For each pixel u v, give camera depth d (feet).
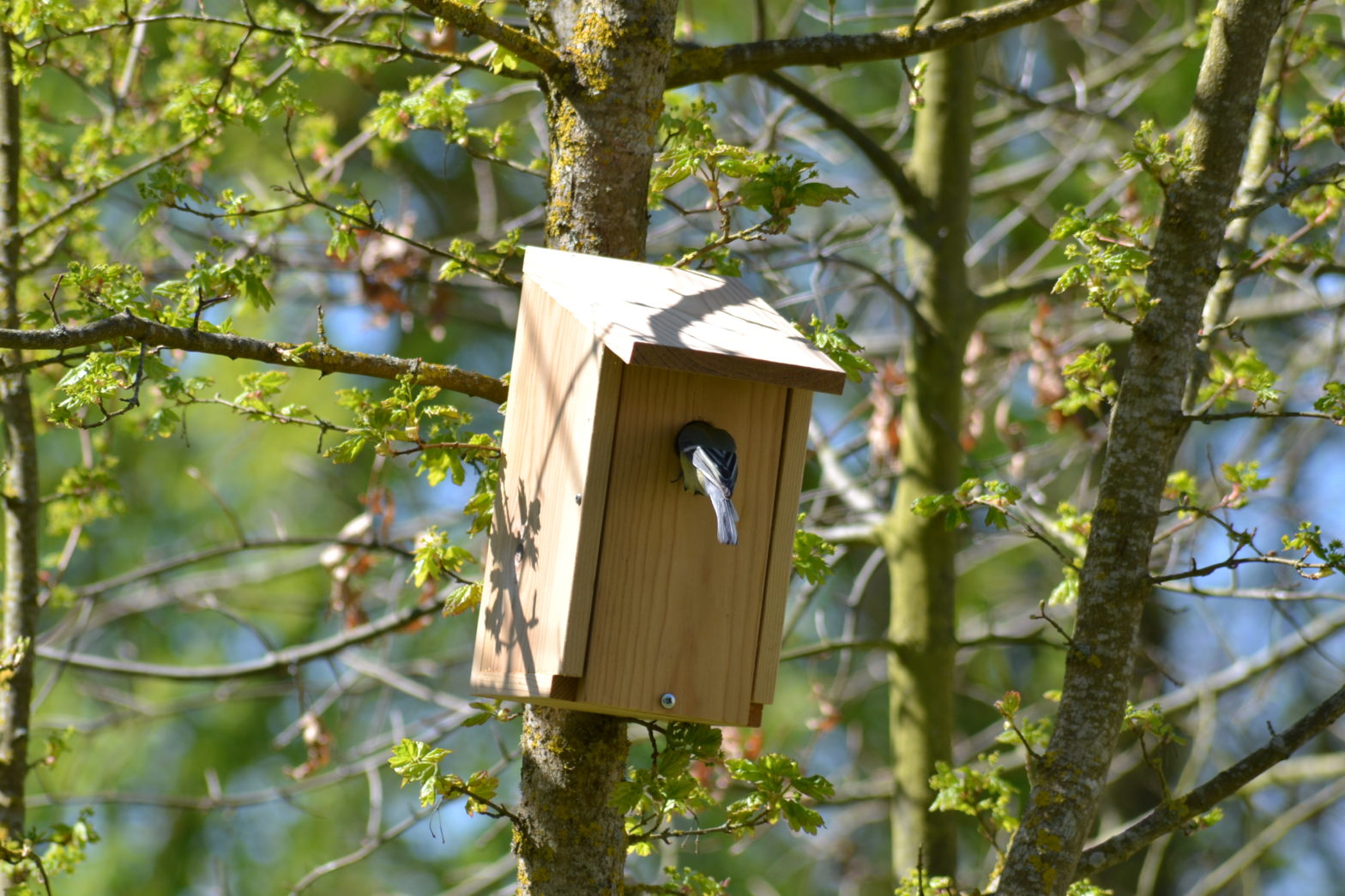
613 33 26.61
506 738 73.00
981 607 75.25
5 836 31.68
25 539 34.94
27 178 39.47
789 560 23.61
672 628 23.04
